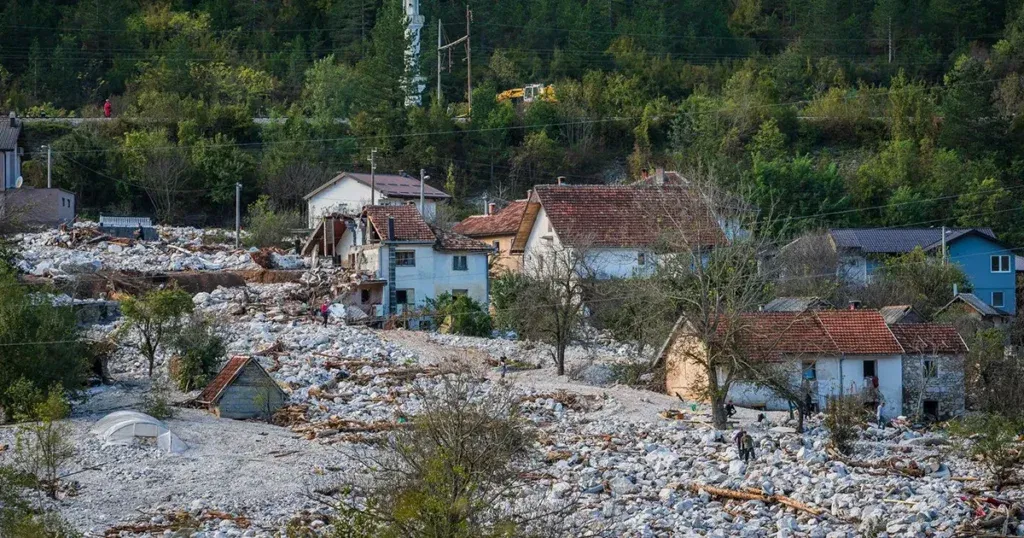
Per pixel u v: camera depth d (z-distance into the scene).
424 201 97.69
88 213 102.25
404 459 31.84
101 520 35.06
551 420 51.41
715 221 58.19
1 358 47.50
